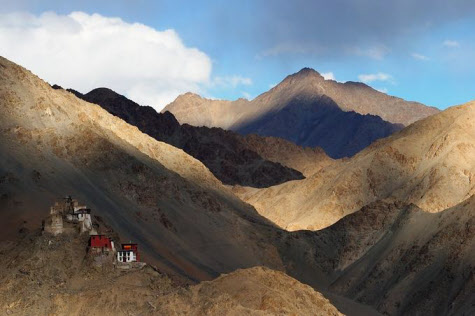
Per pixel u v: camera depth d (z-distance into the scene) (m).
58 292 156.50
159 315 148.88
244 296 151.62
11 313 152.75
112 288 155.50
